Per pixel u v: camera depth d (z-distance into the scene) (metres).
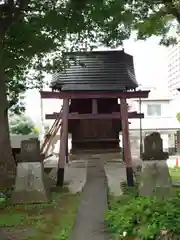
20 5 11.42
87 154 20.70
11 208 9.71
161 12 9.59
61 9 10.42
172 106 30.58
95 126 21.73
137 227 5.59
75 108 19.89
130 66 15.46
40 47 12.24
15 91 16.41
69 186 12.45
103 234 6.87
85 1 9.03
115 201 9.79
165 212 5.61
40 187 10.34
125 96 13.52
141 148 16.09
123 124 13.27
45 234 7.27
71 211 9.09
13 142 21.30
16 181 10.41
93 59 14.44
